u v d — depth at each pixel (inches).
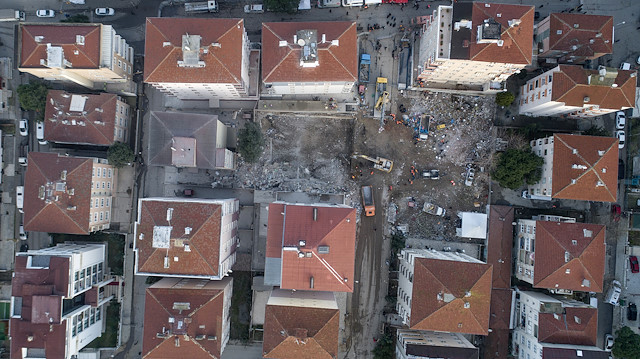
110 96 2400.3
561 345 2297.0
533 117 2664.9
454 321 2167.8
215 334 2213.3
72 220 2272.4
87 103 2381.9
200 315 2202.3
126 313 2659.9
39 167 2269.9
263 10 2613.2
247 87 2449.6
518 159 2433.6
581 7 2640.3
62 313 2284.7
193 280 2460.6
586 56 2407.7
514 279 2674.7
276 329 2132.1
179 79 2110.0
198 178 2640.3
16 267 2274.9
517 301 2618.1
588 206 2657.5
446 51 2144.4
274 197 2613.2
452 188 2657.5
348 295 2657.5
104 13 2630.4
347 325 2652.6
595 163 2285.9
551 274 2314.2
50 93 2385.6
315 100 2605.8
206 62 2096.5
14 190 2647.6
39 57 2219.5
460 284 2166.6
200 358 2203.5
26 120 2623.0
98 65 2237.9
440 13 2150.6
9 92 2630.4
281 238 2212.1
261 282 2568.9
